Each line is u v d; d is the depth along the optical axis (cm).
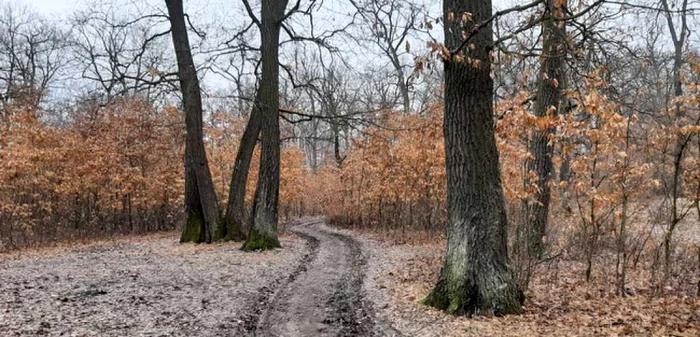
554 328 597
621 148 800
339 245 1717
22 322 668
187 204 1736
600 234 941
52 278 1012
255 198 1514
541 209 1013
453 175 704
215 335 648
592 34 802
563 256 1063
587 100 639
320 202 3109
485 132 689
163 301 819
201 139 1720
